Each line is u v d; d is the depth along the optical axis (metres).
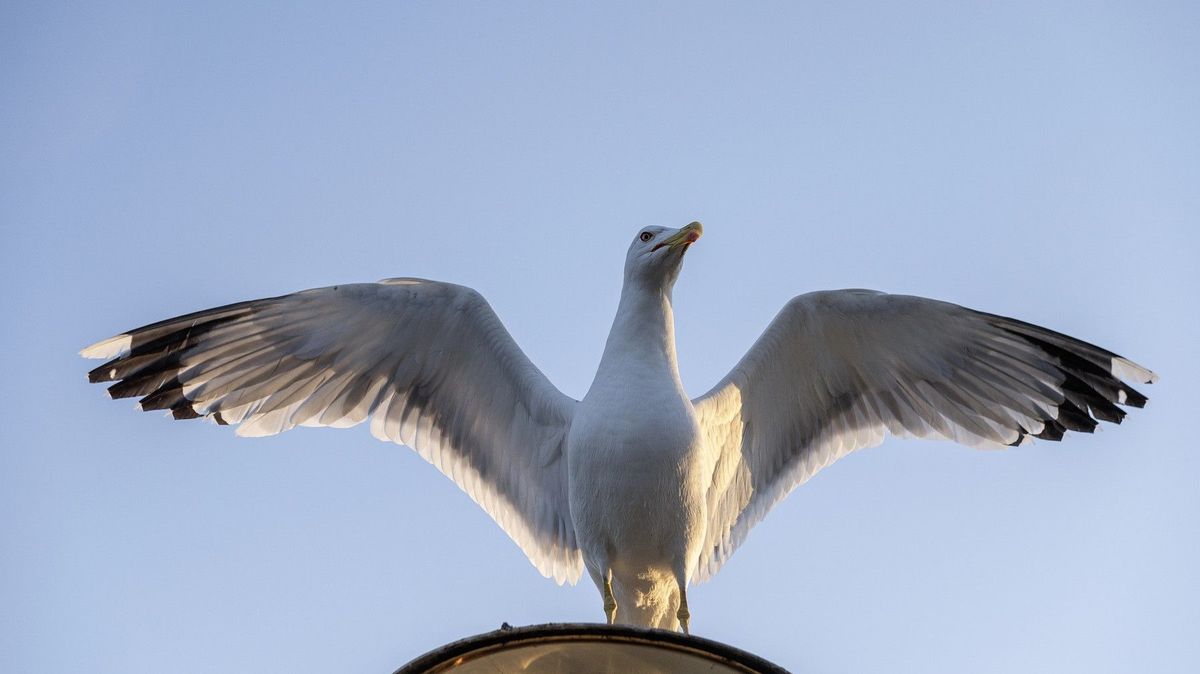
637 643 6.21
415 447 10.09
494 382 9.85
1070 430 10.11
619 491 8.66
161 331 9.82
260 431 10.00
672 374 8.98
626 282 9.28
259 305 9.80
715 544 10.02
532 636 6.18
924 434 10.27
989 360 9.98
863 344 9.92
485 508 10.02
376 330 9.87
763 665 6.19
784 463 10.23
